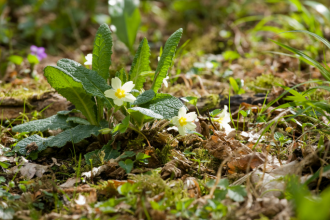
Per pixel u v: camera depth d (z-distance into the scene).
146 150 0.83
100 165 0.83
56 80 0.83
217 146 0.84
